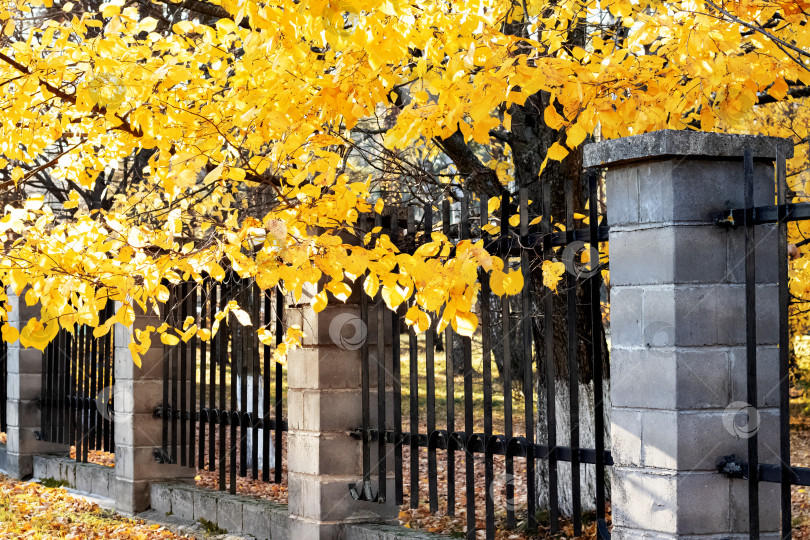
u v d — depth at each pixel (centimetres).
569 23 561
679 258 325
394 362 488
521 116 665
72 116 511
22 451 911
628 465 337
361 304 527
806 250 461
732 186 333
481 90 339
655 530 326
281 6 350
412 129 369
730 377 327
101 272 408
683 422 321
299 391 534
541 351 656
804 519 693
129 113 446
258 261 391
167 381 713
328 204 403
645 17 372
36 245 414
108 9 406
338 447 519
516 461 1094
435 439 462
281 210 398
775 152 335
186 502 657
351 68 369
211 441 653
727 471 320
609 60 368
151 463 711
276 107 395
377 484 518
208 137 429
